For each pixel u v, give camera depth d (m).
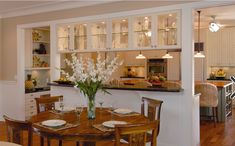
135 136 2.18
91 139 2.41
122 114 3.20
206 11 6.14
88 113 3.00
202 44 8.77
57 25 5.55
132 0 4.67
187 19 4.14
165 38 4.45
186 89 4.15
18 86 6.23
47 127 2.58
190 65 4.12
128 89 4.49
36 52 7.32
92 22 5.12
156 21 4.46
